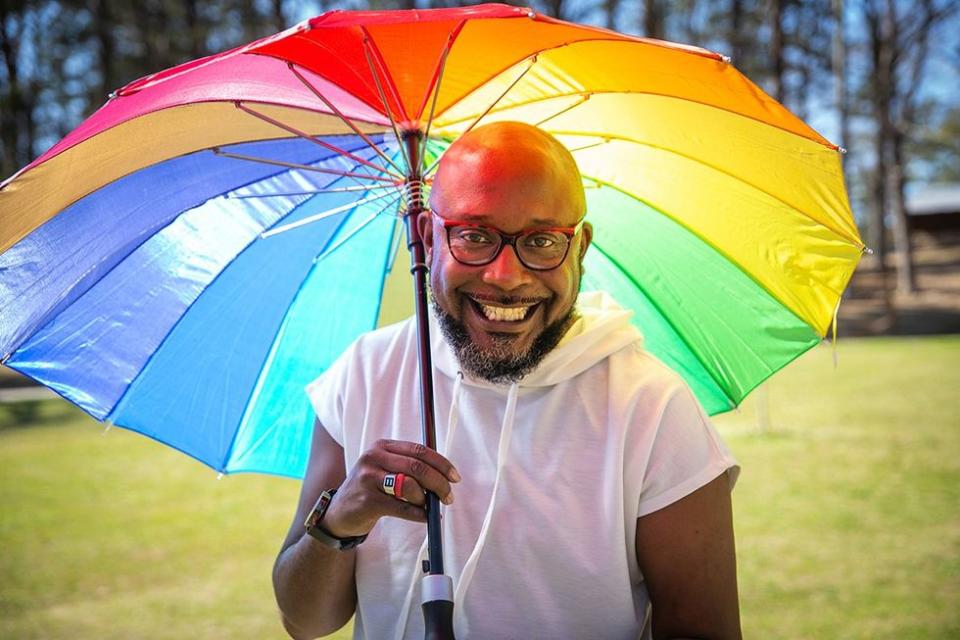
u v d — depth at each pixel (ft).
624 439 5.01
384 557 5.30
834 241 5.45
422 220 5.26
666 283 6.16
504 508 5.06
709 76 4.55
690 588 4.97
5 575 18.81
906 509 21.48
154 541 21.40
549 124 5.71
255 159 5.45
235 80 4.88
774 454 29.27
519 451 5.12
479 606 5.02
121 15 102.83
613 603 4.95
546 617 4.98
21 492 28.02
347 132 5.94
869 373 51.19
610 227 6.16
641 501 5.04
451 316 4.91
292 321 6.42
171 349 6.01
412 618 5.21
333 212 5.92
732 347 6.09
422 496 4.49
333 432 5.66
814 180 5.20
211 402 6.22
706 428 5.20
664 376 5.25
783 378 51.03
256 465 6.41
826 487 24.18
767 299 5.86
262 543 20.93
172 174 5.60
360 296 6.54
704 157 5.47
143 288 5.87
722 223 5.77
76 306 5.65
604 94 5.35
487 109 5.04
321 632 5.60
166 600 16.96
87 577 18.61
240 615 16.01
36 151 102.73
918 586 16.05
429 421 4.86
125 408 5.96
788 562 17.88
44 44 104.88
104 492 27.61
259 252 6.18
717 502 5.05
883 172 121.29
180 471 30.81
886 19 114.93
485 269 4.72
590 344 5.18
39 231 5.17
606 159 5.90
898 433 31.94
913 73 127.75
